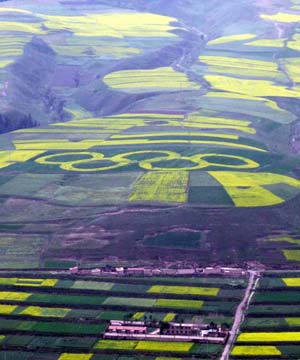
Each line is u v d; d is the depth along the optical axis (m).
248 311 183.62
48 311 184.88
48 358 162.50
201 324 175.12
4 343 169.50
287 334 172.00
